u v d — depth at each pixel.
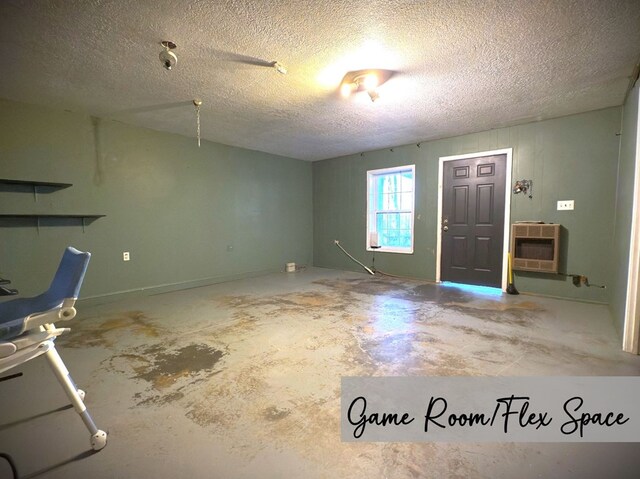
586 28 1.88
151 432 1.40
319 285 4.49
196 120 3.62
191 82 2.60
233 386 1.77
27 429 1.43
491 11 1.74
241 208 5.10
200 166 4.53
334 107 3.20
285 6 1.69
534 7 1.70
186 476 1.16
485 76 2.52
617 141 3.22
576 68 2.38
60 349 2.29
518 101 3.05
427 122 3.73
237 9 1.71
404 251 5.04
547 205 3.68
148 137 3.96
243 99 2.97
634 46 2.06
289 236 5.92
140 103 3.07
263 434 1.38
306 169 6.21
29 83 2.60
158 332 2.62
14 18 1.74
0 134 2.92
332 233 6.06
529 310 3.17
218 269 4.79
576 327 2.66
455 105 3.16
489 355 2.12
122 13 1.73
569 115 3.48
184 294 4.00
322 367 1.98
